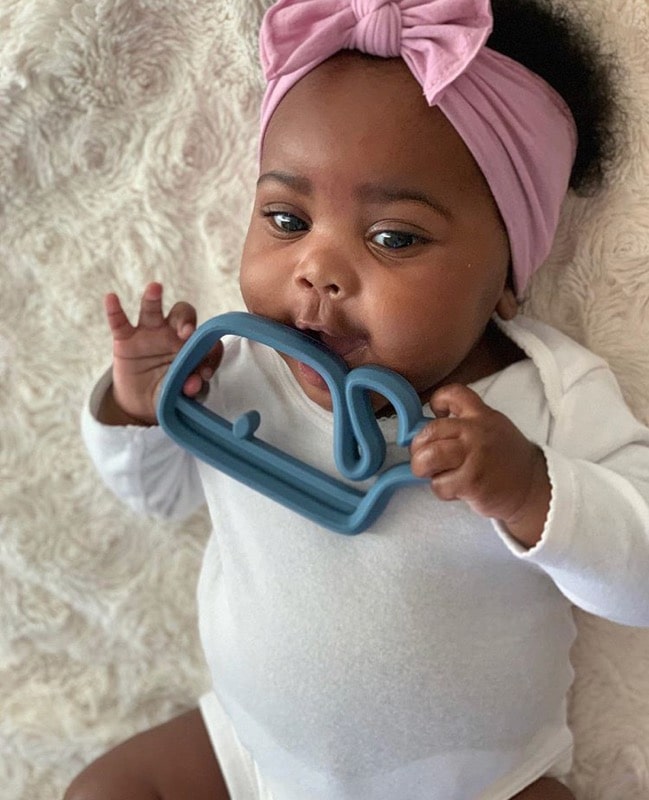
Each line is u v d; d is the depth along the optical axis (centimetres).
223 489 82
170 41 94
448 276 67
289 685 77
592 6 81
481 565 75
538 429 75
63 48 93
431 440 64
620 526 67
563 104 75
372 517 72
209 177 95
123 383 82
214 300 96
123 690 99
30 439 99
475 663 76
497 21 75
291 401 78
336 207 66
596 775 88
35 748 97
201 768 89
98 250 97
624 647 87
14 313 98
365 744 77
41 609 99
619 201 82
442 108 66
